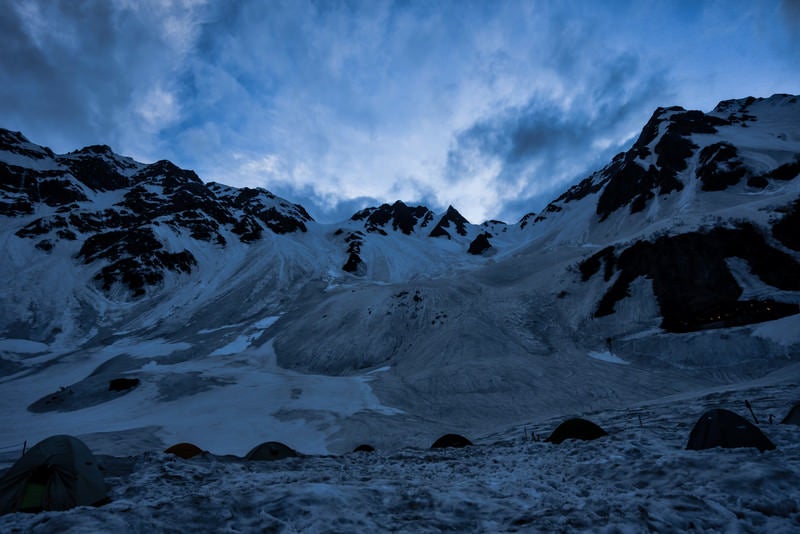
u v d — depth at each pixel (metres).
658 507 5.07
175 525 4.77
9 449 24.73
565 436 14.77
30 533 4.37
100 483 9.01
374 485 7.37
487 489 7.09
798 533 4.36
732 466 6.64
